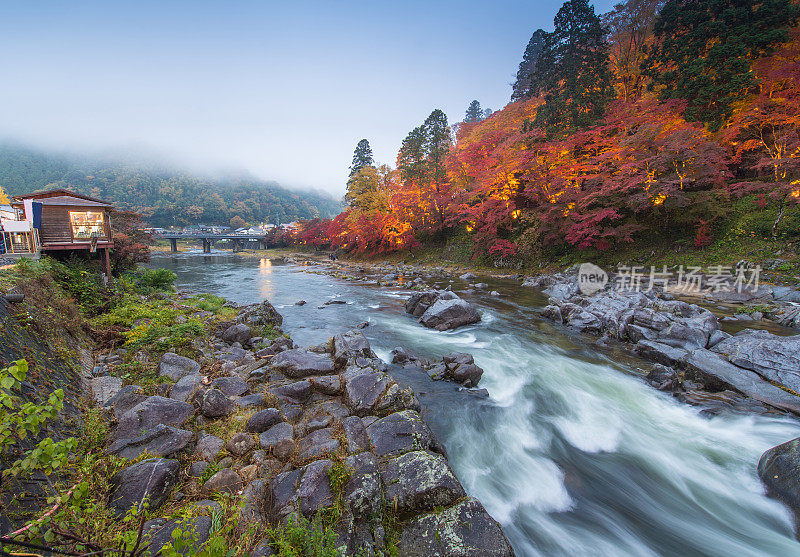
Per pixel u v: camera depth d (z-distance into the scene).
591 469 7.33
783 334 14.23
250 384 8.62
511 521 5.98
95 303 13.50
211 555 2.94
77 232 19.09
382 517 4.96
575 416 9.07
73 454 5.08
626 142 27.66
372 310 20.44
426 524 4.90
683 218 27.92
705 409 8.94
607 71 38.06
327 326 16.55
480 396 9.52
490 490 6.58
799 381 9.20
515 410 9.11
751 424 8.32
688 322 13.64
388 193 57.03
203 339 11.48
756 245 23.48
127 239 25.66
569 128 35.38
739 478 6.96
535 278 31.19
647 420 8.95
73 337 9.22
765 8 28.31
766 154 26.72
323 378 8.75
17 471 2.30
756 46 28.30
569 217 31.52
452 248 46.66
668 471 7.28
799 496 5.94
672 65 35.31
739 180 28.41
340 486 5.02
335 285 30.95
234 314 16.39
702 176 26.16
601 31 37.31
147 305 15.58
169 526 4.17
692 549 5.66
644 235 30.14
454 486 5.30
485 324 17.41
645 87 40.38
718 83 28.52
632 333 14.45
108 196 187.50
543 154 35.62
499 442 7.87
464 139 60.84
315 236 79.88
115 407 6.57
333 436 6.50
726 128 27.34
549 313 18.47
